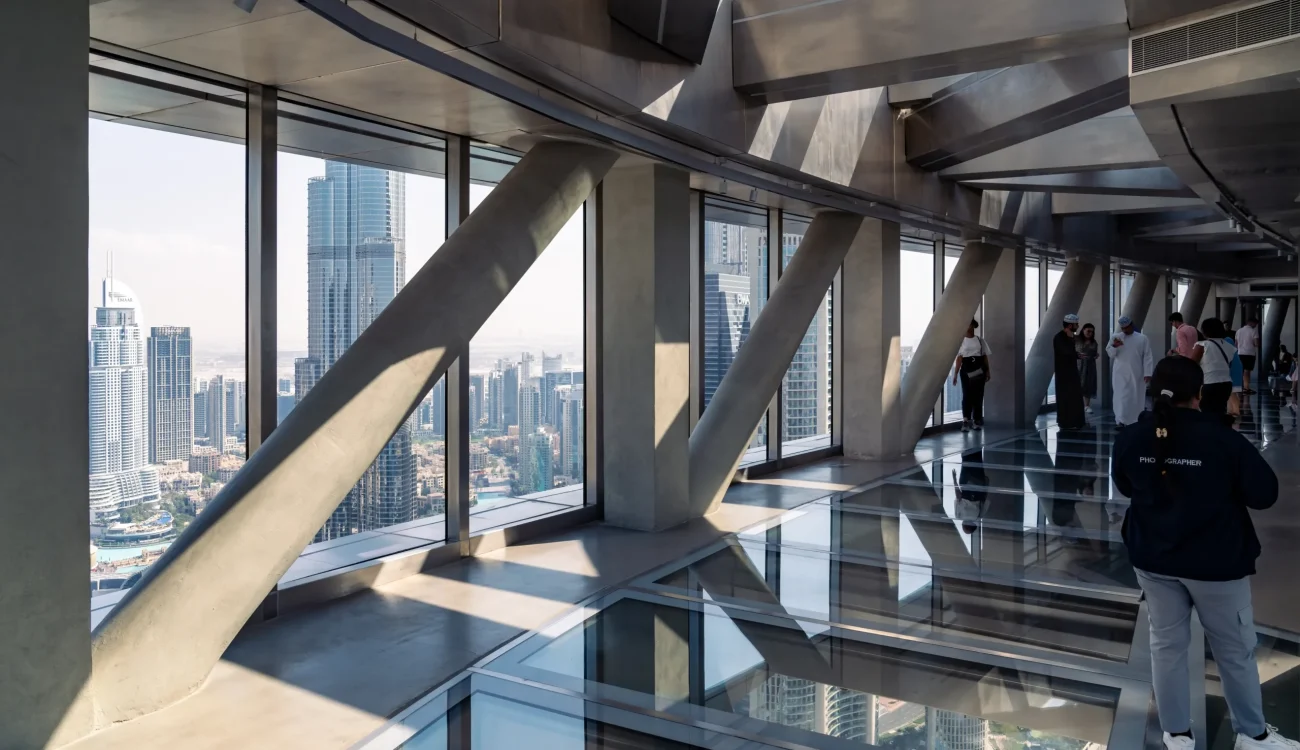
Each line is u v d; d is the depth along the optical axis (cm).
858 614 593
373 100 609
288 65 538
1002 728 420
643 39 658
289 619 584
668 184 843
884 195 1033
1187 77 564
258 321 582
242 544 484
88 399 412
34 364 391
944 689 468
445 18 482
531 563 721
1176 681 383
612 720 433
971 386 1627
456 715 439
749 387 965
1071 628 562
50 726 400
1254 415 1777
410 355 564
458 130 692
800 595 635
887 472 1166
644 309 834
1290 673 466
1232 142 776
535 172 684
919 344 1434
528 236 651
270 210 585
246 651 527
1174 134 741
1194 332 827
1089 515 897
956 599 626
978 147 984
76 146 404
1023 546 775
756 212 1139
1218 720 413
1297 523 818
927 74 718
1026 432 1600
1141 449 384
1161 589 386
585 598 628
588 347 881
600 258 871
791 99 805
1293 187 1038
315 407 531
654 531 838
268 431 589
